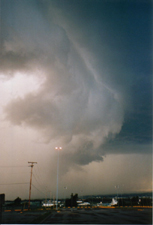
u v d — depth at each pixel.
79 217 33.44
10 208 79.94
